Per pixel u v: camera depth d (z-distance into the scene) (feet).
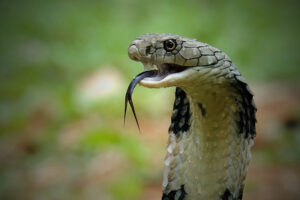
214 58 12.70
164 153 33.04
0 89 45.32
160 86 12.85
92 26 60.34
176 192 13.84
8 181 31.40
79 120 38.96
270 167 29.30
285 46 53.11
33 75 48.91
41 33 59.62
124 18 62.64
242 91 12.80
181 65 12.92
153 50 13.07
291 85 41.32
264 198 26.58
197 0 68.08
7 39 58.08
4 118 40.04
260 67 47.67
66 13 64.85
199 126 13.30
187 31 57.26
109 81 43.19
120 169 31.17
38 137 36.58
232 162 13.26
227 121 13.08
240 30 57.57
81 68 49.19
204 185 13.48
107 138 34.63
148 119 38.37
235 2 66.74
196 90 12.94
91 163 32.35
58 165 32.78
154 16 62.44
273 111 35.94
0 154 34.91
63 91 44.01
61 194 29.71
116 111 39.47
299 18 61.87
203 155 13.37
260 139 32.40
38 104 41.65
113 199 28.71
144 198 28.43
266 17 62.49
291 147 31.14
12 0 70.49
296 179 27.91
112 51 52.26
